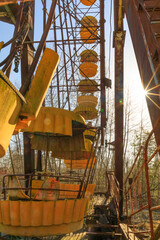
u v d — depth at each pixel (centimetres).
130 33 390
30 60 930
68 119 684
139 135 1897
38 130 638
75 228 539
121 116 964
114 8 1029
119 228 597
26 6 609
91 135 1081
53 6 513
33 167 903
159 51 232
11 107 299
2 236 552
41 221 482
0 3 105
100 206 784
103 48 1173
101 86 1223
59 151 988
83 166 1108
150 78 266
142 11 314
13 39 381
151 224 273
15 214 478
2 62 374
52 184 527
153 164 1605
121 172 924
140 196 351
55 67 443
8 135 291
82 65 1291
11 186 514
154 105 248
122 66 992
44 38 477
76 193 827
